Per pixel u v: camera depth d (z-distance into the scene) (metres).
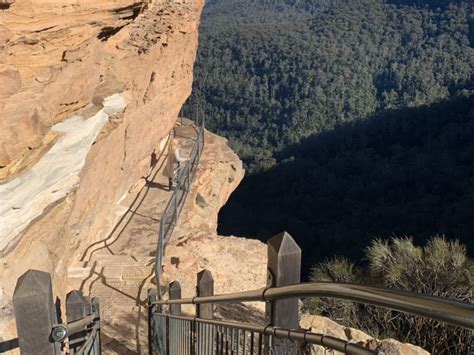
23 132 3.90
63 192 5.11
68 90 4.87
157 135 12.35
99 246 8.92
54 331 2.17
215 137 18.62
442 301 1.19
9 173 3.94
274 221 47.59
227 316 7.16
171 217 10.59
